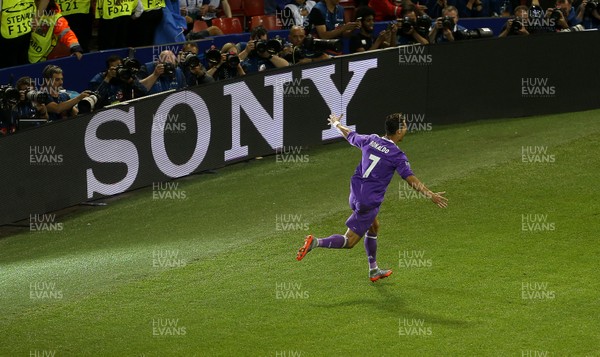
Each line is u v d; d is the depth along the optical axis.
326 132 34.69
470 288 22.27
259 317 20.94
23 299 22.28
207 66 35.38
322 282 22.94
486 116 37.41
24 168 28.27
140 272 23.73
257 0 43.69
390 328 20.27
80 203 29.64
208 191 30.45
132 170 30.55
